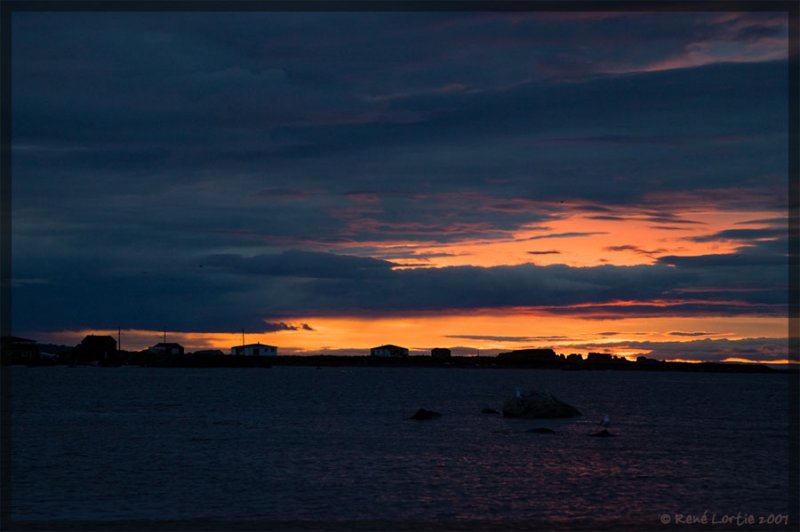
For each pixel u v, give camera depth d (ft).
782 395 515.50
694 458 187.42
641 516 131.13
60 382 636.89
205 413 315.58
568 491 148.25
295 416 300.61
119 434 234.58
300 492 146.41
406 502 138.72
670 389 621.72
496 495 144.56
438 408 348.79
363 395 465.47
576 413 289.94
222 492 145.79
